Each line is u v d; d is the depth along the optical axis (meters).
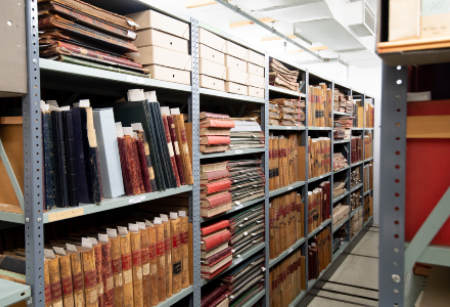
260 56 2.46
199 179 1.84
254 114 2.62
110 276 1.34
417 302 1.02
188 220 1.83
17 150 1.12
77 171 1.22
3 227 1.46
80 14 1.22
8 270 1.17
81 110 1.22
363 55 5.25
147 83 1.47
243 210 2.39
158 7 1.55
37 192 1.07
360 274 4.00
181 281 1.76
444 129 0.85
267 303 2.62
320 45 6.18
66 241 1.40
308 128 3.32
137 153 1.46
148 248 1.51
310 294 3.37
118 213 2.04
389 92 0.88
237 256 2.24
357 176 5.23
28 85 1.04
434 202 0.89
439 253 0.85
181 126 1.72
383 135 0.89
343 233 4.76
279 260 2.76
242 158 2.79
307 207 3.30
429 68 0.98
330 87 4.05
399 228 0.88
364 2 3.65
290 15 3.27
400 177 0.88
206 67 1.86
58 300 1.16
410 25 0.73
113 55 1.38
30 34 1.03
